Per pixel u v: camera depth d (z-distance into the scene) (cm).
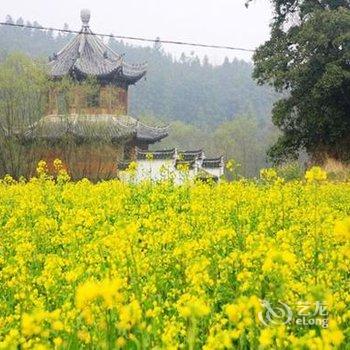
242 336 664
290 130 4644
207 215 1553
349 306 820
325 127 4459
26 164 5550
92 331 662
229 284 916
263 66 4497
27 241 1364
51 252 1358
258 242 952
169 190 2328
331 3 4497
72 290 889
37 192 2341
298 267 942
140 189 2414
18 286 971
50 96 6769
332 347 533
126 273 942
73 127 6362
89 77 6919
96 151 6278
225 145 14962
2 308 890
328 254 989
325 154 4553
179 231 1320
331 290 801
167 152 6119
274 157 4741
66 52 7575
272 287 738
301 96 4456
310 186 2125
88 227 1544
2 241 1472
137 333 640
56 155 6056
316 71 4341
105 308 612
